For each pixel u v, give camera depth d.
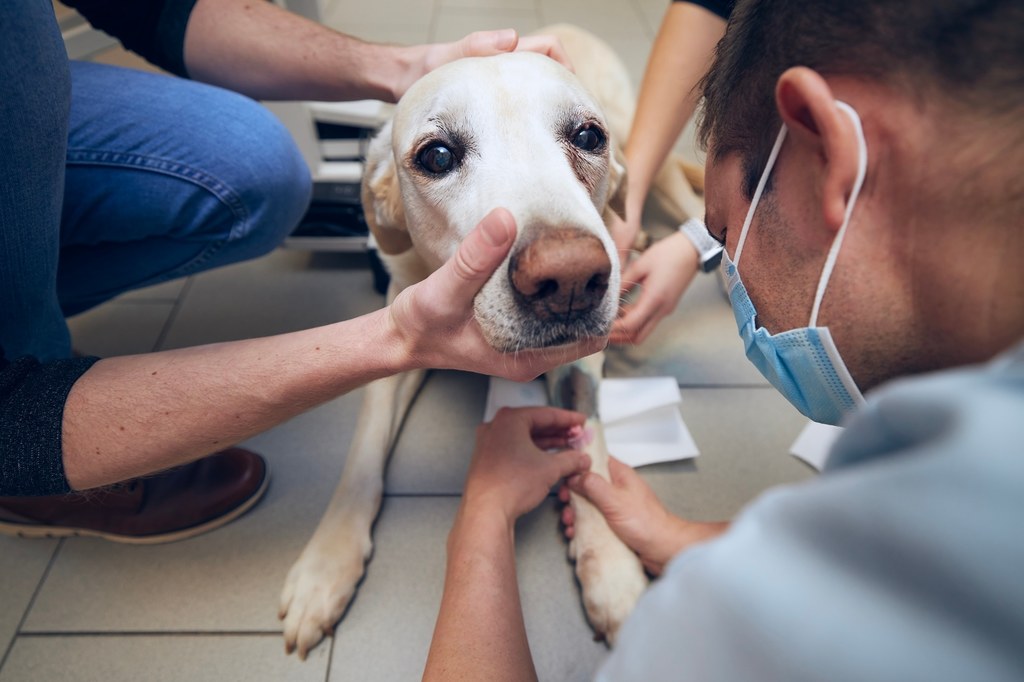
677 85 1.47
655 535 1.09
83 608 1.15
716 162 0.66
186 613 1.14
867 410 0.32
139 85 1.24
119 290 1.43
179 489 1.23
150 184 1.20
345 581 1.11
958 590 0.23
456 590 0.92
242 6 1.31
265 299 1.79
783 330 0.65
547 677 1.04
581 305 0.78
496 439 1.15
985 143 0.39
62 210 1.17
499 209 0.63
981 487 0.23
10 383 0.81
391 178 1.19
